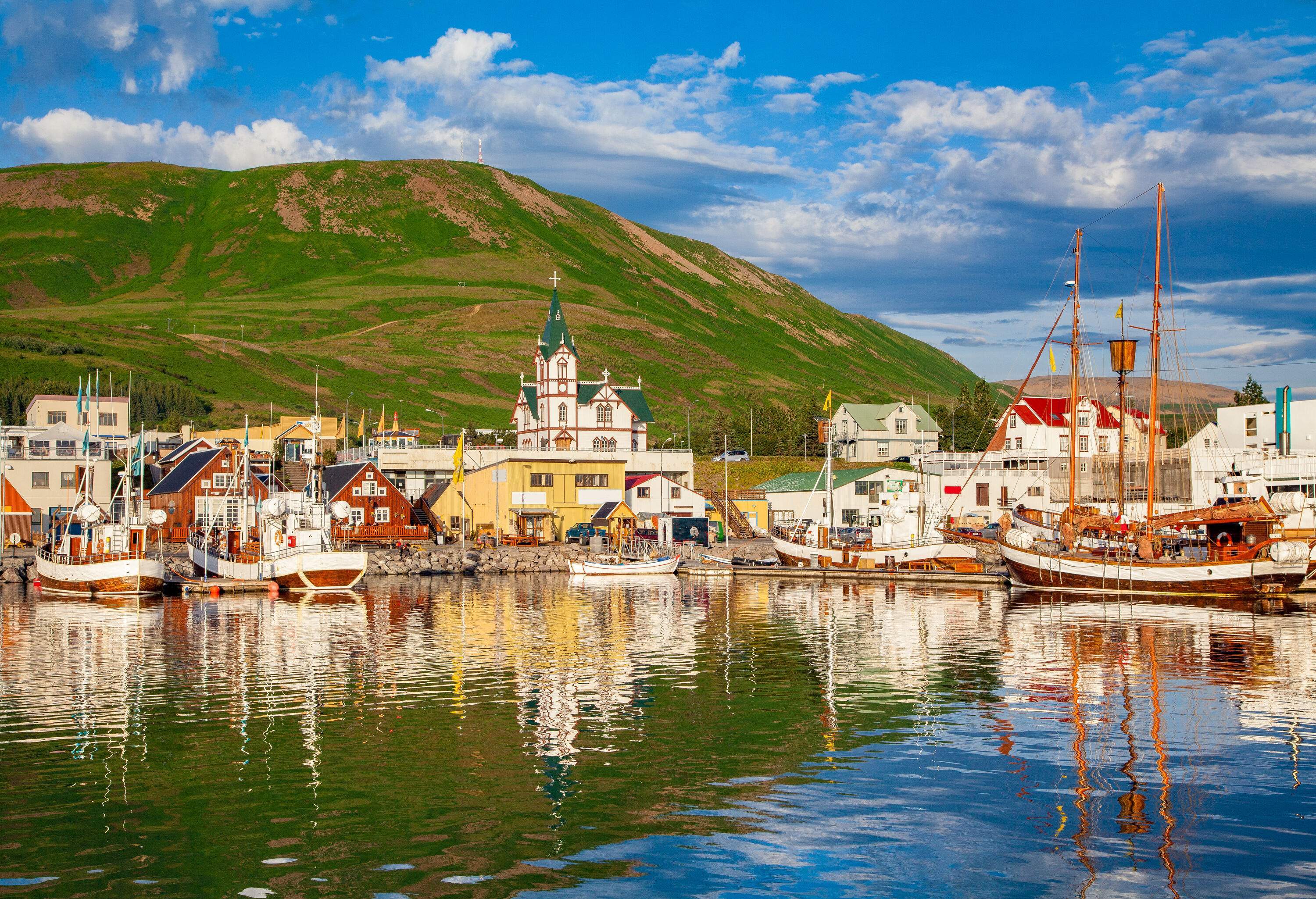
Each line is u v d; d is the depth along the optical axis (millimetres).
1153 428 92062
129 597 94875
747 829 29641
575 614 81188
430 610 84125
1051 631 67500
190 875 26812
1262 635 64625
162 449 190500
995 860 27266
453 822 30469
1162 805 31234
